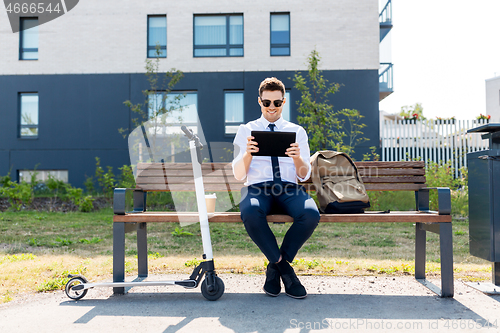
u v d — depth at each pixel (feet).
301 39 35.55
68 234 16.11
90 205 25.89
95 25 36.58
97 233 16.44
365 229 17.88
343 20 35.32
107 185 31.53
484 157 7.94
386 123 35.83
